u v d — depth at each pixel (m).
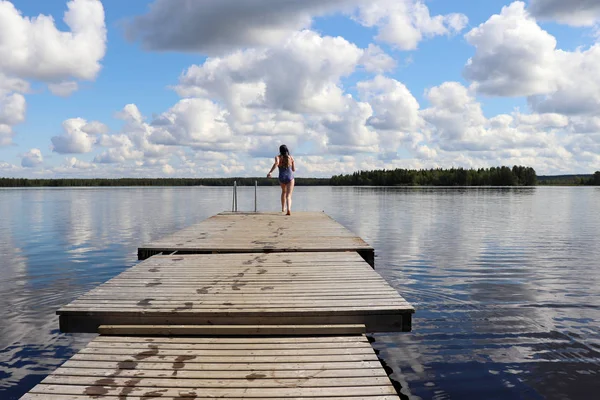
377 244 14.58
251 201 49.50
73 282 8.98
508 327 6.10
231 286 5.11
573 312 6.79
